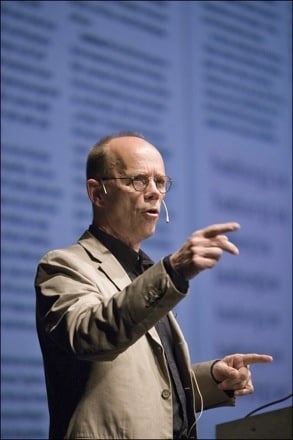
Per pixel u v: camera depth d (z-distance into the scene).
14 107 6.16
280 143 7.75
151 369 3.22
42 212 6.11
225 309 7.02
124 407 3.07
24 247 5.98
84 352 2.97
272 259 7.43
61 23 6.52
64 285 3.21
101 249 3.52
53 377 3.32
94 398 3.11
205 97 7.32
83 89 6.53
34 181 6.12
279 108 7.82
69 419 3.17
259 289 7.28
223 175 7.27
